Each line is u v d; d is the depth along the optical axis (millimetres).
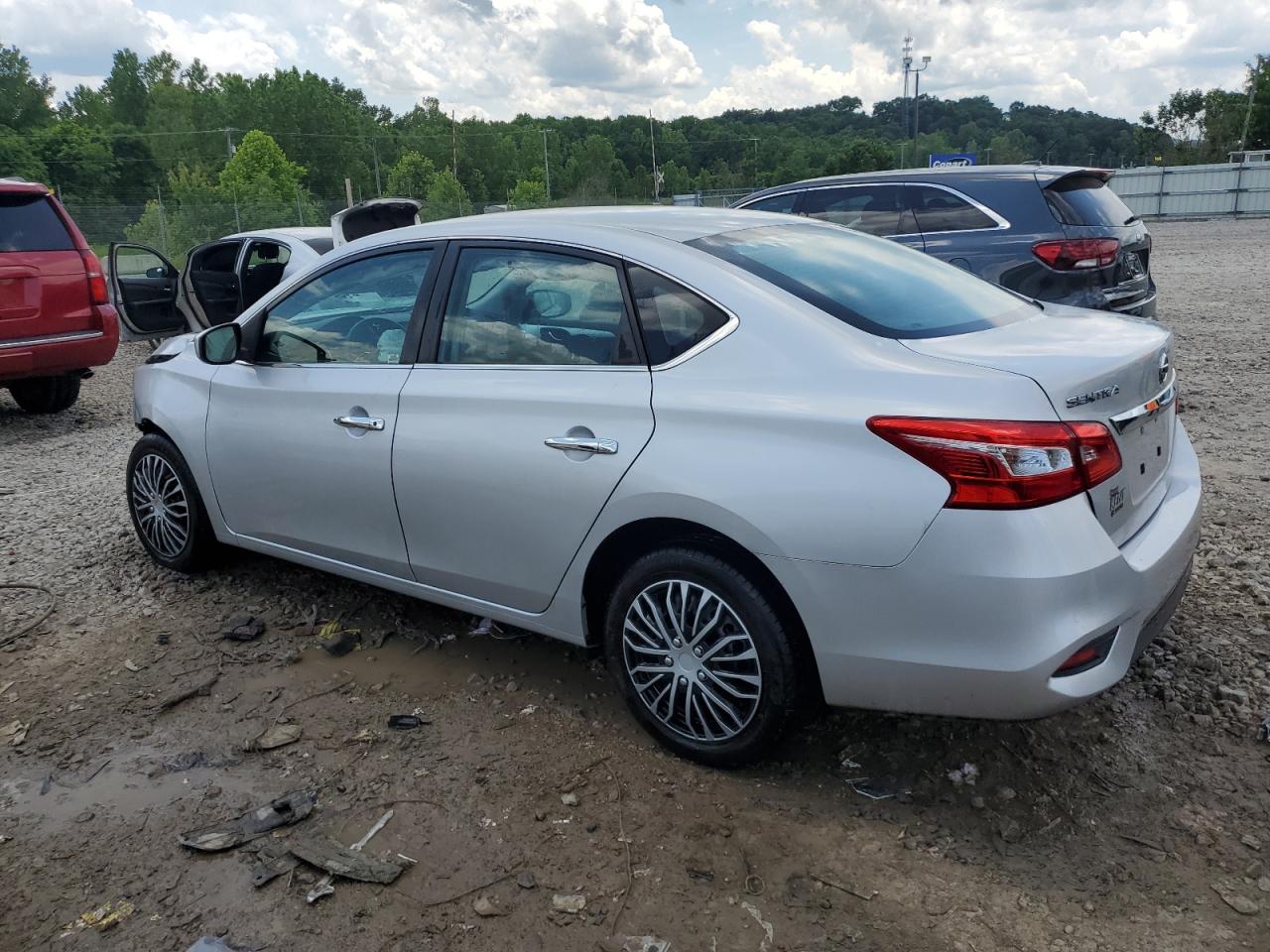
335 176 128750
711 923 2516
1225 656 3684
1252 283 15664
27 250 8227
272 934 2525
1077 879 2629
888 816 2906
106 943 2508
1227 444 6520
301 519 4121
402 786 3129
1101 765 3100
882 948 2416
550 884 2674
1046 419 2527
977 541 2520
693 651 3055
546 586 3363
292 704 3656
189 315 10562
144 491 4863
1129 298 7586
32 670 3963
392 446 3654
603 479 3074
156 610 4504
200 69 147250
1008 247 7527
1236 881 2596
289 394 4043
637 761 3225
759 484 2768
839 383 2750
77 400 10211
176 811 3037
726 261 3150
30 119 107000
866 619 2682
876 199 8227
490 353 3482
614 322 3189
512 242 3510
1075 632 2527
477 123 149375
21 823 3000
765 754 3033
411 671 3879
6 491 6582
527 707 3580
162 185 111188
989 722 3330
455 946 2467
